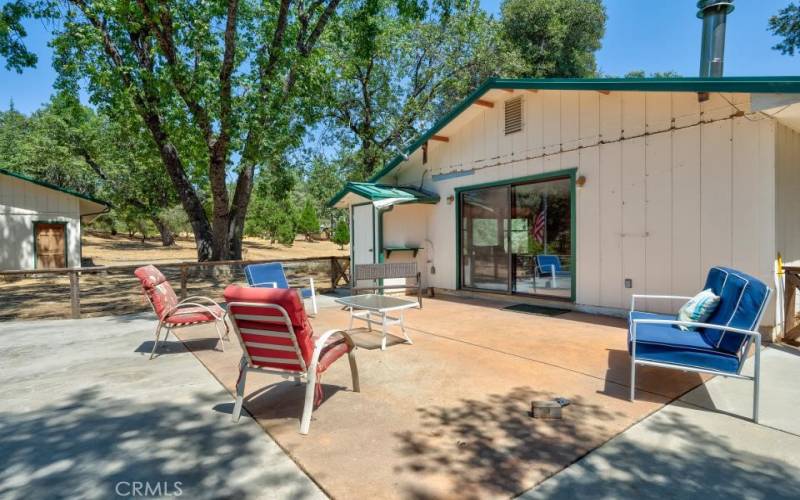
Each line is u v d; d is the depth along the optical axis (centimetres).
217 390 361
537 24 1900
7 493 215
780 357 422
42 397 348
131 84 1061
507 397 332
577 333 535
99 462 244
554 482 217
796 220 525
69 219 1642
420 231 941
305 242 4438
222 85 1048
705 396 327
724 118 506
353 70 1555
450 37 1661
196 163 1314
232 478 226
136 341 544
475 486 215
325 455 247
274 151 1123
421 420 293
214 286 1206
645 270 586
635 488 211
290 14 1314
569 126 674
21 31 1127
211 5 1067
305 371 289
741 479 218
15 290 1194
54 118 2155
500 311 696
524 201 759
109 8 938
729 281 335
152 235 3747
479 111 812
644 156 582
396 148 1716
